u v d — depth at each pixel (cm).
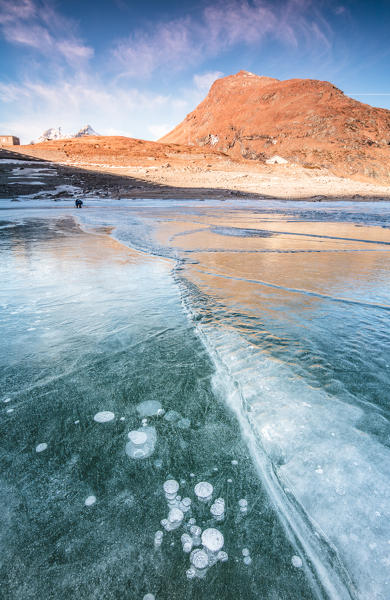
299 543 89
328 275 359
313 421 129
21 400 148
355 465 108
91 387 158
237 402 146
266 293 295
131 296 287
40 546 89
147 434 128
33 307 262
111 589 79
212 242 589
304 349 189
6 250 505
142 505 100
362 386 152
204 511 98
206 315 242
